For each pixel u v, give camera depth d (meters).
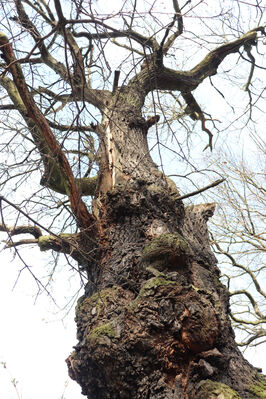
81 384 3.85
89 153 5.42
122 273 4.17
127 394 3.54
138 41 3.31
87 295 4.46
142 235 4.43
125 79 3.53
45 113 5.45
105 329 3.68
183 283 3.82
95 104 5.98
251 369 3.83
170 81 6.73
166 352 3.54
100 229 4.61
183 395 3.41
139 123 5.71
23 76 4.19
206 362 3.54
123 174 4.98
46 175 4.90
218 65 7.34
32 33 3.91
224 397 3.25
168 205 4.66
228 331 3.88
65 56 3.24
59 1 2.99
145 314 3.62
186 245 4.06
